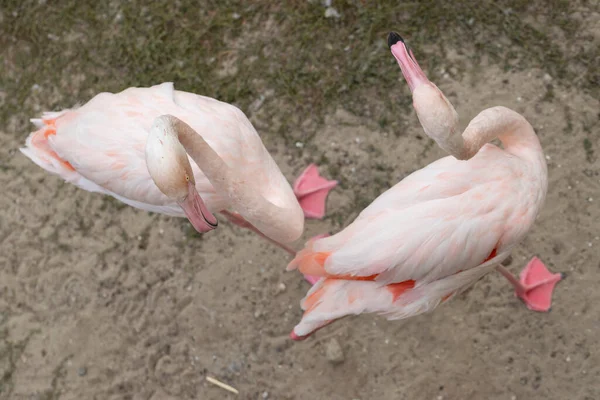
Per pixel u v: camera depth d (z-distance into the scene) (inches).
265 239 87.0
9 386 87.0
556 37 88.4
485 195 70.1
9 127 94.7
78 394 85.7
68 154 77.4
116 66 94.7
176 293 87.2
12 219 91.6
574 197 84.0
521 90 87.5
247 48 93.1
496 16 89.6
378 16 91.2
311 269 70.8
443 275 71.2
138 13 95.9
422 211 69.2
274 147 90.0
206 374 84.7
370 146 88.2
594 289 81.4
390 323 83.2
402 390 81.4
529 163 73.2
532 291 81.7
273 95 91.3
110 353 86.5
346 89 90.0
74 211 90.8
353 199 87.1
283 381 83.4
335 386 82.5
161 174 63.3
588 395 79.0
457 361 81.4
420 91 65.8
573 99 86.5
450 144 66.8
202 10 95.1
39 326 88.1
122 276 88.4
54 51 96.2
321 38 92.0
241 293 86.2
